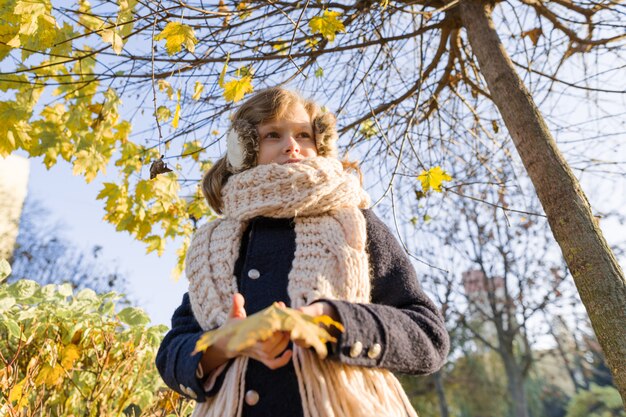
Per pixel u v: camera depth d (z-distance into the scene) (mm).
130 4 2111
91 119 3105
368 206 1517
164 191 3033
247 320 846
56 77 2865
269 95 1561
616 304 1871
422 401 14734
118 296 2641
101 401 2385
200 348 847
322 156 1546
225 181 1637
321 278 1228
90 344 2516
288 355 1020
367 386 1132
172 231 3301
